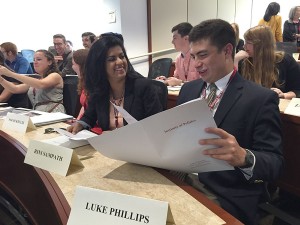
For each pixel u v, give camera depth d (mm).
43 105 2293
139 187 742
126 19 4676
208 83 1120
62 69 4008
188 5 5316
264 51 1951
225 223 576
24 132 1254
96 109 1493
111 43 1384
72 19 5594
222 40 1007
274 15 5062
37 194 842
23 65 4223
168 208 555
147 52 5031
